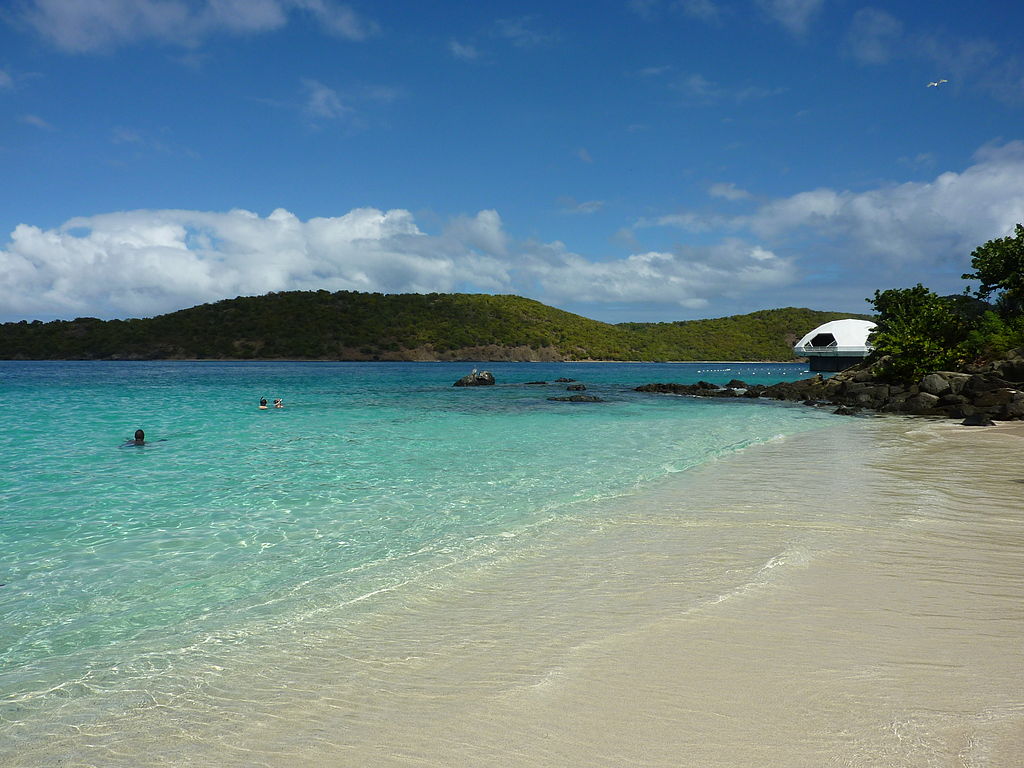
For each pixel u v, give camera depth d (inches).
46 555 282.2
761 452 583.5
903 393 1185.4
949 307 1439.5
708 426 850.1
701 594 218.2
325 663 173.3
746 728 130.6
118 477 467.8
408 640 187.5
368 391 1656.0
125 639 193.8
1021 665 157.9
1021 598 209.6
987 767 112.4
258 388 1754.4
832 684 149.2
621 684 153.0
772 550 270.8
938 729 127.0
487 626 196.1
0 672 172.1
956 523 313.0
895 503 360.8
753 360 7194.9
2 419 877.8
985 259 1438.2
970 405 1013.8
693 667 160.9
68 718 146.7
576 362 6501.0
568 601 216.1
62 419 885.8
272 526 332.2
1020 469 478.6
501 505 378.0
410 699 150.9
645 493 402.9
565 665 165.2
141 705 152.5
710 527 313.7
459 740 131.6
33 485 437.7
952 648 169.5
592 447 634.2
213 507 375.6
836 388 1379.2
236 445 642.8
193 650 184.5
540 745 128.0
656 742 127.0
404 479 462.0
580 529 317.1
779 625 188.2
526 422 902.4
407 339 6235.2
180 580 249.8
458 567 260.1
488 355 6240.2
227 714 146.9
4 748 133.7
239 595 232.5
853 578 231.9
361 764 124.3
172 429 780.0
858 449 598.5
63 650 186.2
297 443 660.1
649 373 3631.9
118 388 1702.8
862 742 123.2
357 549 290.7
